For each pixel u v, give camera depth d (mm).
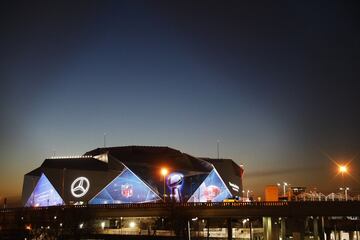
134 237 140875
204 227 185625
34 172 199625
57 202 188750
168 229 164125
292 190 166500
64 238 145125
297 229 143625
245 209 122750
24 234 144250
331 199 120875
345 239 192750
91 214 136625
